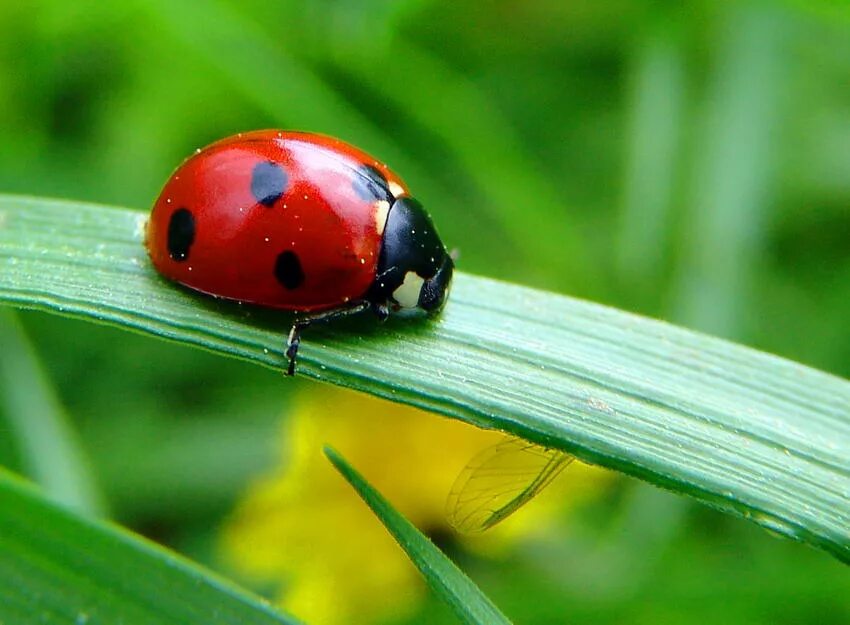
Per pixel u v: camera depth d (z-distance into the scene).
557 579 0.05
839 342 0.05
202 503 0.05
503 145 0.06
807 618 0.05
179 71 0.06
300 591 0.05
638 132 0.06
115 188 0.05
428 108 0.06
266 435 0.05
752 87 0.06
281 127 0.05
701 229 0.05
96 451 0.05
